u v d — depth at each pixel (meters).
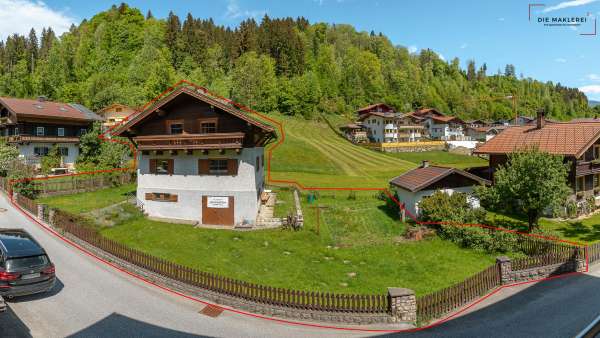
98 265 17.41
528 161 21.23
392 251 21.03
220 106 24.39
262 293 13.50
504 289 15.91
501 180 22.47
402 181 30.30
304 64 132.38
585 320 12.77
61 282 15.22
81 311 12.80
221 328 12.11
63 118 46.50
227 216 25.36
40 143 45.06
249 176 25.22
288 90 106.19
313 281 16.44
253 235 22.83
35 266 13.09
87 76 109.00
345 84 136.88
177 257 18.50
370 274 17.56
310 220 27.59
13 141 43.19
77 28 158.62
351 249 21.34
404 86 152.50
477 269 18.25
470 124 119.56
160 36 123.81
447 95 167.62
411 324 12.64
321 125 102.50
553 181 20.81
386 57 187.62
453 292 13.94
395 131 95.75
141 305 13.55
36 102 48.44
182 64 112.00
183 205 26.16
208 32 145.00
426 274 17.61
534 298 14.91
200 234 22.69
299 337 11.65
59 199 30.72
